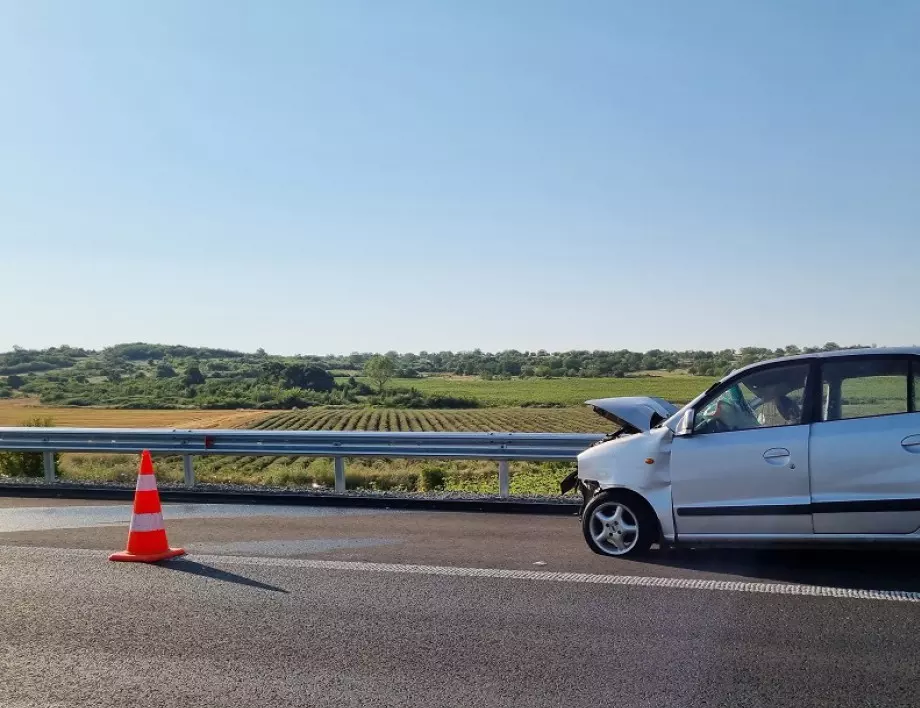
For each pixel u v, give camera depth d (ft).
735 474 23.20
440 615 19.49
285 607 20.35
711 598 20.49
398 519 33.55
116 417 262.26
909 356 22.03
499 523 32.42
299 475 66.33
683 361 560.61
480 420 271.08
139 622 19.27
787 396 23.20
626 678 15.34
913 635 17.47
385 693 14.88
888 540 21.67
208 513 35.47
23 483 45.60
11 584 22.81
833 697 14.34
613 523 25.27
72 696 14.98
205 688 15.26
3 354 622.95
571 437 39.47
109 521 33.42
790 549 26.32
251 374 546.26
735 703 14.15
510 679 15.42
